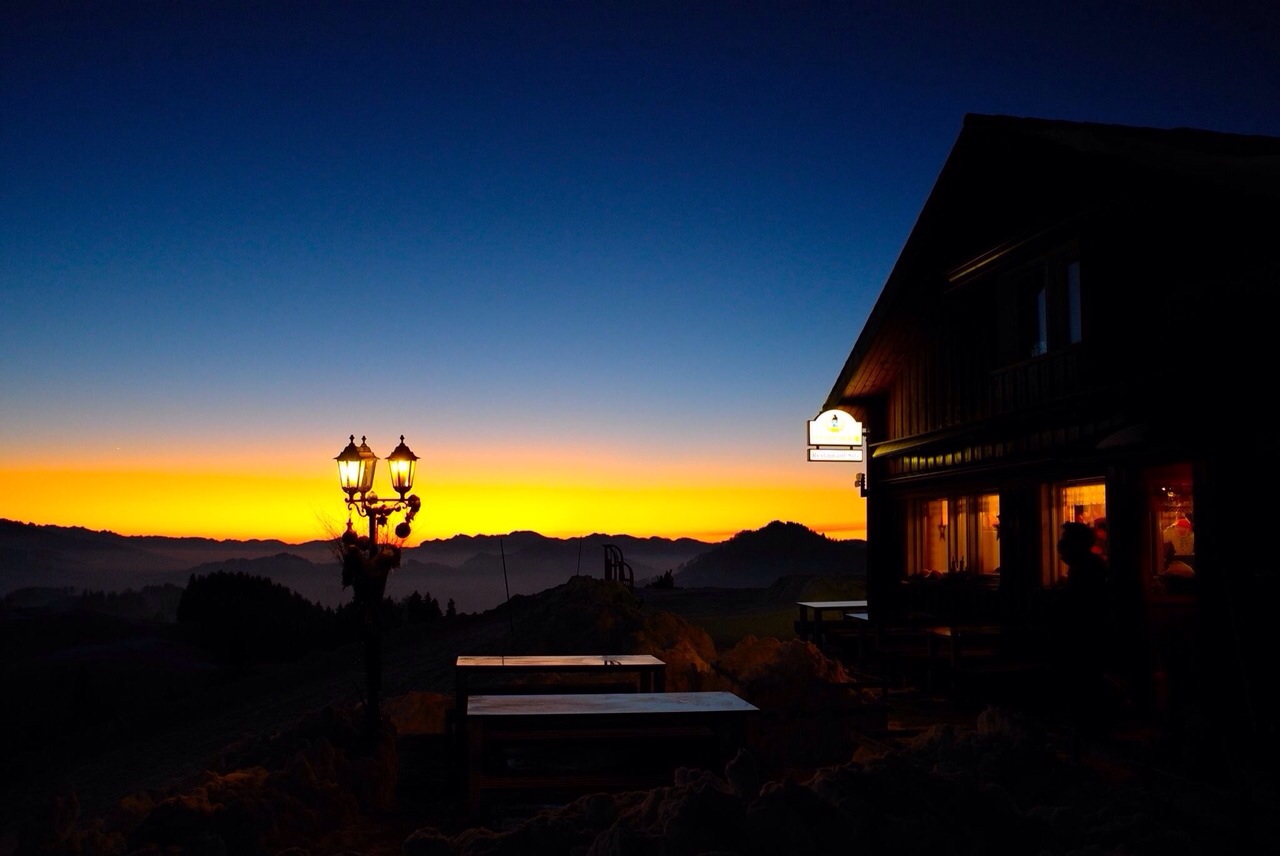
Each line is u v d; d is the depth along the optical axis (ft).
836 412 50.78
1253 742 22.68
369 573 26.73
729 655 38.88
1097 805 18.67
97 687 120.88
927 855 15.07
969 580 40.93
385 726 27.43
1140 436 26.71
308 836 20.68
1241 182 23.20
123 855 17.92
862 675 37.63
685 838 14.40
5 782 51.57
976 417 40.16
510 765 26.21
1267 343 24.26
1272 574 24.12
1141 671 29.30
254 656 131.64
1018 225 36.27
